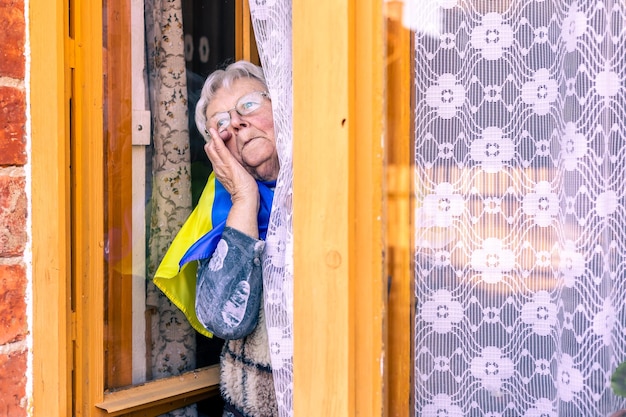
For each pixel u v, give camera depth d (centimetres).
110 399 124
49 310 119
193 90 132
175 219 132
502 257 100
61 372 118
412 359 98
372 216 91
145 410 126
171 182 131
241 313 120
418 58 99
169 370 133
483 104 99
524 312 100
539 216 99
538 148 99
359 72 91
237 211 123
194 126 132
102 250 123
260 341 123
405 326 96
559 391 99
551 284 99
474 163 100
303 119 95
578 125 96
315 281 94
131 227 127
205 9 131
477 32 99
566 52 97
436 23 99
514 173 99
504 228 99
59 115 116
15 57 119
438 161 100
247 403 124
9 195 119
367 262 91
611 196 96
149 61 129
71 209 120
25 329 122
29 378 123
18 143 120
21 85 120
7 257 119
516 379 100
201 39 131
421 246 100
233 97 129
